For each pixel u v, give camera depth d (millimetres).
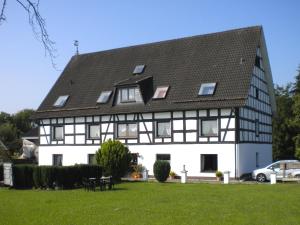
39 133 39094
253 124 31922
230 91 29594
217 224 12344
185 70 33312
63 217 13867
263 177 27938
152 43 38188
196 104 30188
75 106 36781
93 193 20812
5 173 24859
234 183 26125
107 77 37688
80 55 42969
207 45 34406
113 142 28547
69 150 36969
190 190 21484
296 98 37750
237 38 33344
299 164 27438
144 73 35312
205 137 30000
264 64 34469
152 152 32250
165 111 31531
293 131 44719
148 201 17375
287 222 12578
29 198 19297
